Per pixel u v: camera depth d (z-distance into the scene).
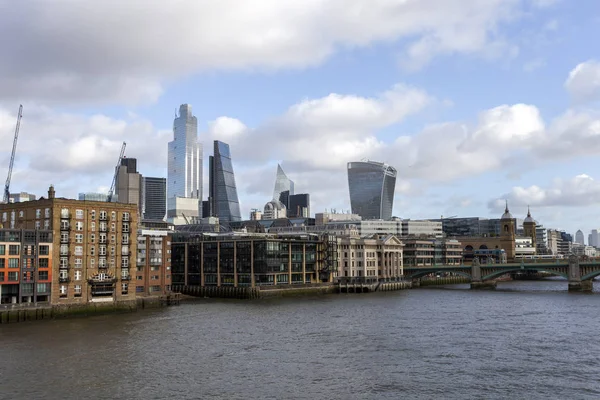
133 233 178.75
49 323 145.00
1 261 149.12
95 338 120.44
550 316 150.62
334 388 81.19
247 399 76.44
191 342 115.19
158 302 189.00
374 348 107.88
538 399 75.81
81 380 85.50
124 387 81.81
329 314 159.25
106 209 172.75
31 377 87.12
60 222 162.50
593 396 76.88
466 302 191.25
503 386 81.62
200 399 76.44
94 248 169.12
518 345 109.75
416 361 96.81
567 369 90.81
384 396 77.44
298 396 77.62
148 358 99.94
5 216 174.38
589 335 120.31
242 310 172.88
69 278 162.50
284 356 101.25
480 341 114.06
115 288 172.25
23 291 153.00
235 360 98.19
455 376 87.12
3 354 103.50
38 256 156.50
